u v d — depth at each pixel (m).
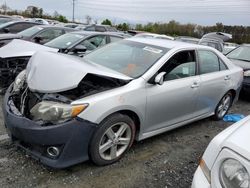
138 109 3.53
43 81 3.21
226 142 2.02
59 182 3.05
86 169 3.33
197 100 4.53
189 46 4.48
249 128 2.19
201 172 2.13
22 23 11.60
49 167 3.29
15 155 3.47
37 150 3.11
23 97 3.44
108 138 3.35
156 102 3.75
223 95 5.26
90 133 3.11
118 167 3.46
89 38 7.60
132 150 3.91
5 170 3.16
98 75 3.25
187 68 4.34
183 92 4.15
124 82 3.49
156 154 3.89
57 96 3.16
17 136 3.13
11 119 3.15
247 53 8.42
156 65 3.84
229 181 1.88
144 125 3.74
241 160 1.85
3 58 5.77
